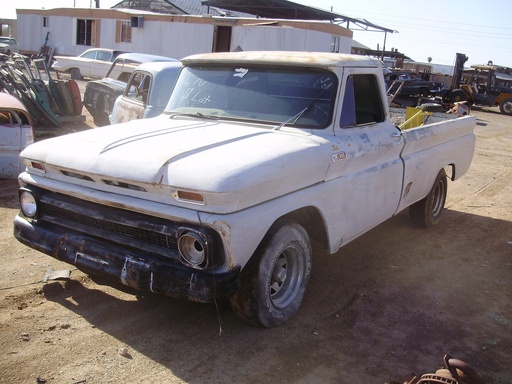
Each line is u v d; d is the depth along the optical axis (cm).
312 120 422
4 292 423
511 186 984
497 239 653
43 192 402
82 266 371
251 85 455
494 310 455
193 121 451
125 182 342
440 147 612
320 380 336
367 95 479
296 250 396
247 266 358
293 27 2389
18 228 410
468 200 855
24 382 313
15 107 736
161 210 333
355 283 489
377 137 468
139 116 805
